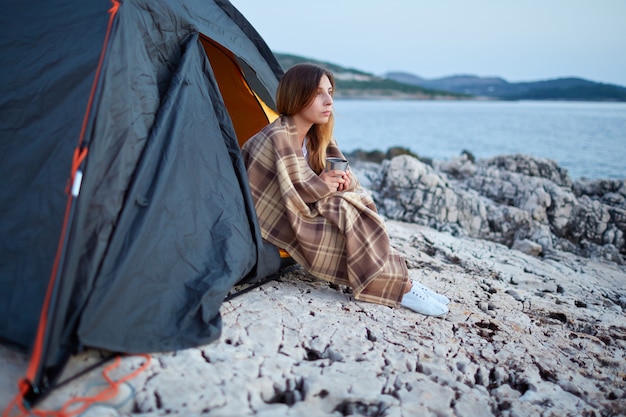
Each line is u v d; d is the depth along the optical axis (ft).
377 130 146.30
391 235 16.97
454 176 26.55
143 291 7.67
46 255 7.31
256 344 7.95
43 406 6.16
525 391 7.98
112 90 7.81
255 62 12.34
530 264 15.99
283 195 9.63
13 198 7.72
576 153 76.07
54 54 8.20
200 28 10.29
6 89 8.18
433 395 7.13
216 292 8.27
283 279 10.88
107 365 7.00
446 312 10.04
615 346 9.88
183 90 9.24
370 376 7.38
